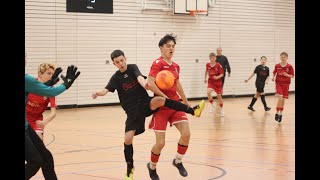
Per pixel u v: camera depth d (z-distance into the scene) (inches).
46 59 762.2
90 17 802.2
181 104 259.3
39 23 754.2
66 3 773.9
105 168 313.7
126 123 264.2
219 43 965.8
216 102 899.4
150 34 871.7
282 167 313.6
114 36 829.2
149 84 267.0
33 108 274.1
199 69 939.3
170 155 370.6
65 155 369.1
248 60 1010.7
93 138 468.8
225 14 971.9
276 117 590.6
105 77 821.9
